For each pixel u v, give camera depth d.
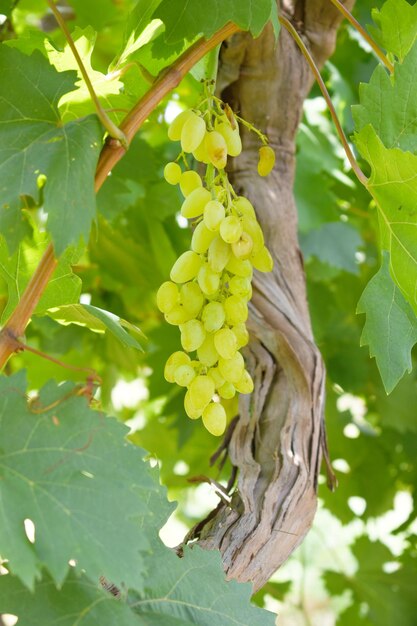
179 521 2.94
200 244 0.90
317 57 1.12
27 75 0.90
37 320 1.57
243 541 0.96
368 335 0.97
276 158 1.10
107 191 1.35
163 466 2.07
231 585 0.91
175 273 0.90
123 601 0.87
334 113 0.97
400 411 1.90
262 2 0.91
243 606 0.91
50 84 0.90
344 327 1.88
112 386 1.95
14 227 0.85
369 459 1.94
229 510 0.99
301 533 0.99
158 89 0.90
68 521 0.80
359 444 1.93
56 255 0.83
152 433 2.08
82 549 0.79
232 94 1.09
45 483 0.81
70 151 0.86
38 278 0.85
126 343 0.96
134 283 1.73
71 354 1.96
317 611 2.45
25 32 1.09
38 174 0.86
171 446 2.07
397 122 0.97
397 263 0.96
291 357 1.03
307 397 1.03
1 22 1.26
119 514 0.81
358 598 1.81
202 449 2.03
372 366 1.91
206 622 0.89
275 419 1.03
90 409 0.83
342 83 1.56
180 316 0.91
